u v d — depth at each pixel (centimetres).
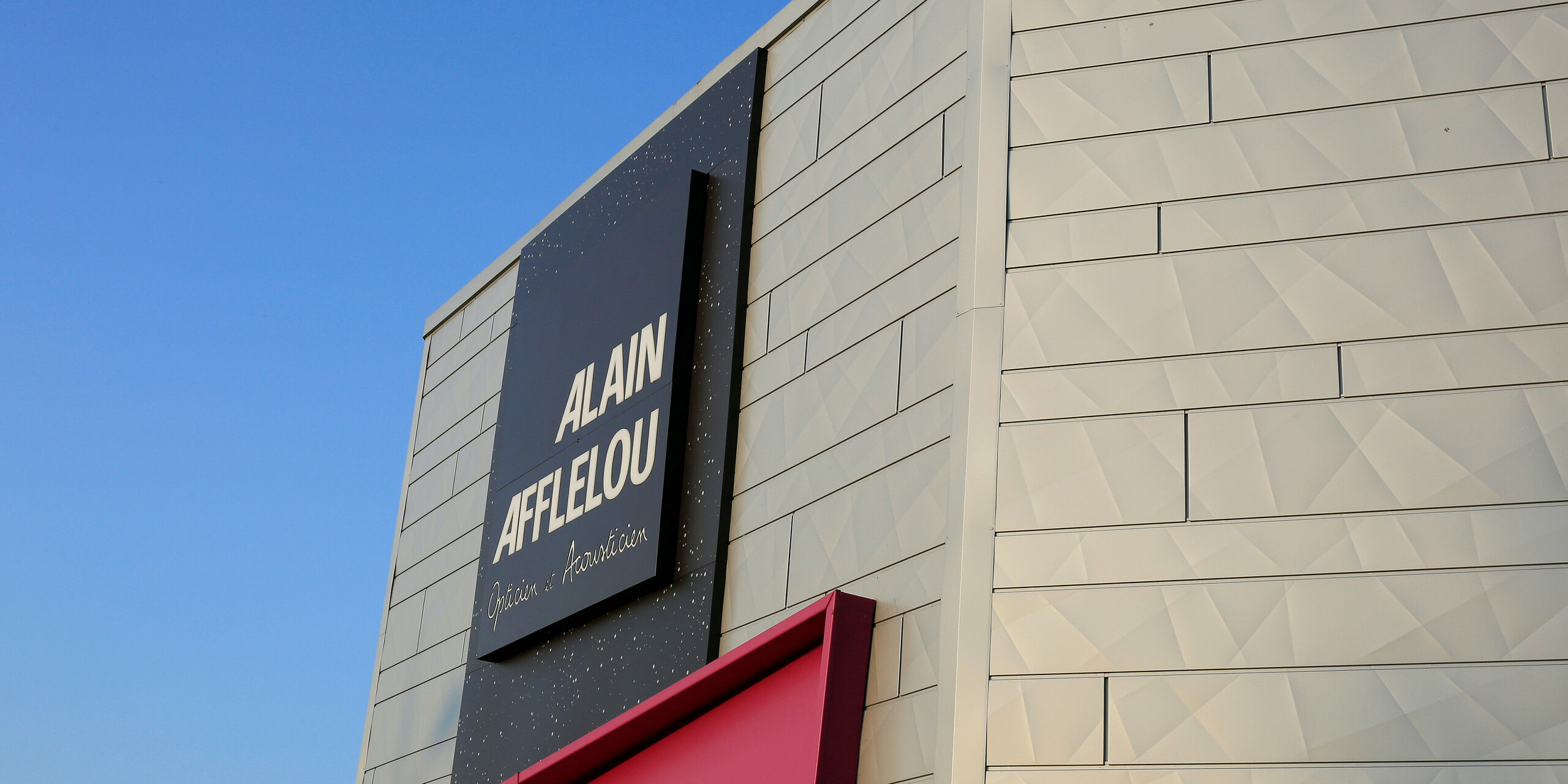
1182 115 598
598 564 812
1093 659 520
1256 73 594
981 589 547
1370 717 482
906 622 585
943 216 654
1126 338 567
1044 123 621
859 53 770
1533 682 473
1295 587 508
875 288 688
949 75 687
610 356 875
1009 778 512
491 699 908
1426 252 543
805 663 627
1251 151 581
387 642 1113
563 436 905
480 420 1075
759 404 749
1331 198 562
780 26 853
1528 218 538
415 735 1011
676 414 789
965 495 565
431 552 1088
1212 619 511
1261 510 523
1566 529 490
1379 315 539
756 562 707
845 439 671
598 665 800
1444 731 474
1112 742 504
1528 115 554
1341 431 525
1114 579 529
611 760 747
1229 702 498
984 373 584
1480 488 504
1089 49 628
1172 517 532
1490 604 487
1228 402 543
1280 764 484
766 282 781
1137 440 548
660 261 852
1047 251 596
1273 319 550
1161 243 578
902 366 646
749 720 647
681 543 762
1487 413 513
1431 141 560
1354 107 575
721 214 834
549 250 1017
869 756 578
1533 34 566
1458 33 575
